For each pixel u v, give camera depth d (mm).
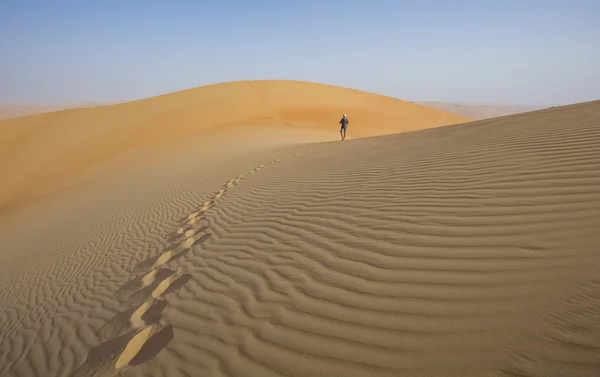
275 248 4496
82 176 22078
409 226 3898
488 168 5008
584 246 2738
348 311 2828
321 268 3605
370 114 43625
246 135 26875
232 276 4074
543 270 2607
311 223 4980
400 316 2600
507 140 6219
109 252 7449
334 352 2461
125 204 12156
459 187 4594
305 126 34531
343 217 4801
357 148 11031
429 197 4547
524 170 4551
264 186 8547
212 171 14133
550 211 3381
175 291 4117
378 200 5031
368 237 3938
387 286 2982
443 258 3125
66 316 4832
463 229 3500
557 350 1947
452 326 2355
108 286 5473
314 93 50812
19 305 6211
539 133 6125
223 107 40594
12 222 15922
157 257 5926
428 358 2176
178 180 13945
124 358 3100
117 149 28359
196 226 6867
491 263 2865
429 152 7102
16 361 4016
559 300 2279
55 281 6855
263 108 41688
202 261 4836
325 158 10375
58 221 13219
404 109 50156
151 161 21594
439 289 2752
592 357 1856
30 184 22844
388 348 2350
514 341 2088
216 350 2842
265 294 3457
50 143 30672
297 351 2574
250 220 6109
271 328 2910
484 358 2047
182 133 31500
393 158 7559
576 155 4613
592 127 5691
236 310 3330
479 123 9484
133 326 3693
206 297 3752
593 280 2363
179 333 3209
